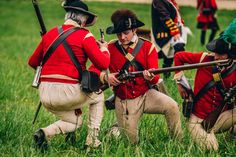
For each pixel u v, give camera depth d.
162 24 11.66
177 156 7.06
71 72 7.21
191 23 28.33
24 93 11.97
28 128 8.35
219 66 7.23
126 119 7.69
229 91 7.30
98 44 7.44
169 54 11.67
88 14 7.34
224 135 8.11
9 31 26.97
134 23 7.38
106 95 11.73
